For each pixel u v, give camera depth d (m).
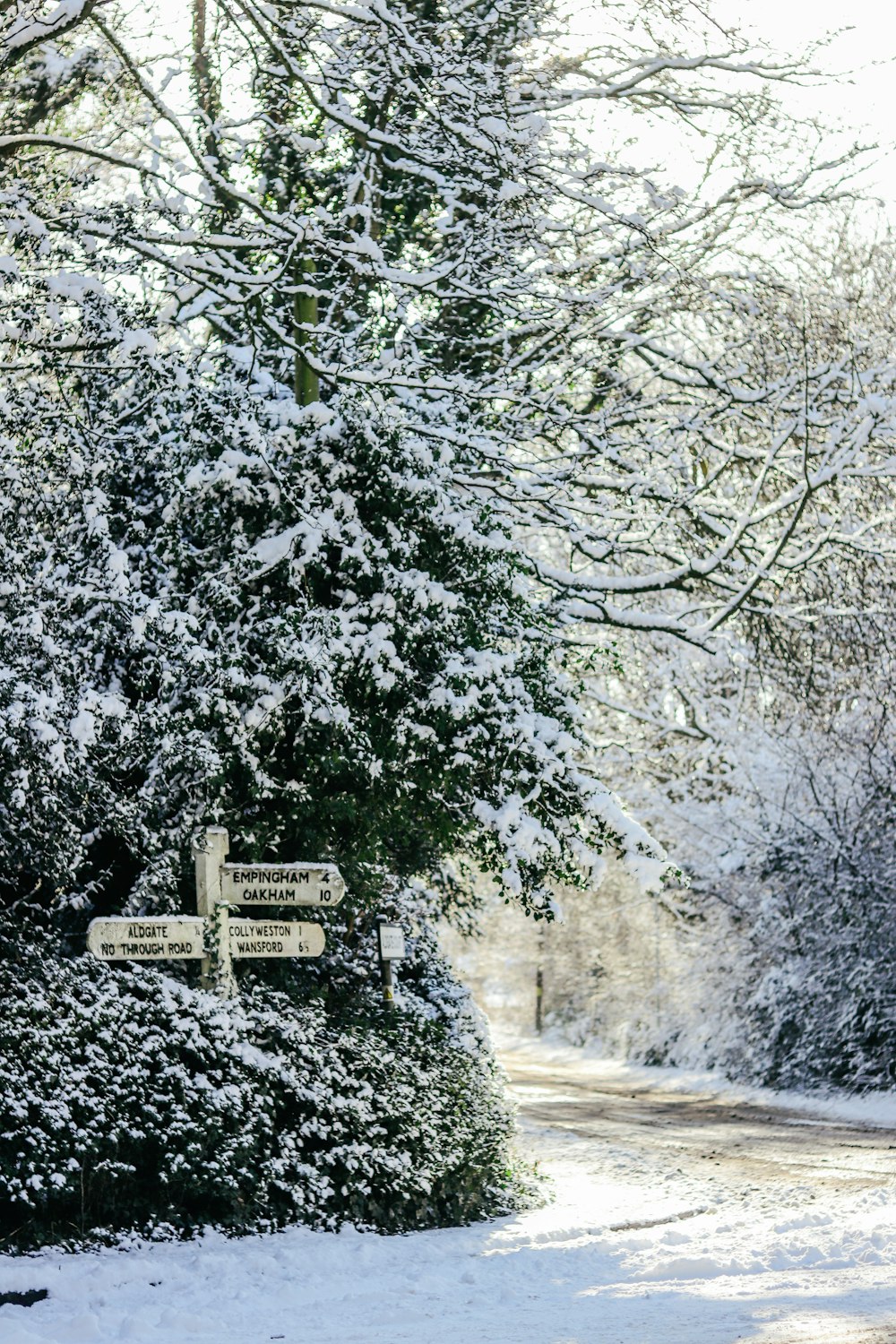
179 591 13.43
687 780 33.00
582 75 19.97
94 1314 8.66
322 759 12.85
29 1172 10.16
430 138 16.98
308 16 16.00
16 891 11.98
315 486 13.91
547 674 14.52
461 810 13.91
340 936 14.76
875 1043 28.39
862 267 24.50
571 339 19.14
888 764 28.23
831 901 29.64
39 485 12.06
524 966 57.03
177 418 13.97
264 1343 8.09
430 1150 12.89
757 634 21.17
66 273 13.18
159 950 11.94
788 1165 17.80
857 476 20.77
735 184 20.59
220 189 17.23
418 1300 9.41
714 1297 9.14
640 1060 39.34
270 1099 11.76
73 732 10.79
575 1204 14.62
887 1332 7.58
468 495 14.86
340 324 18.83
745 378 20.94
